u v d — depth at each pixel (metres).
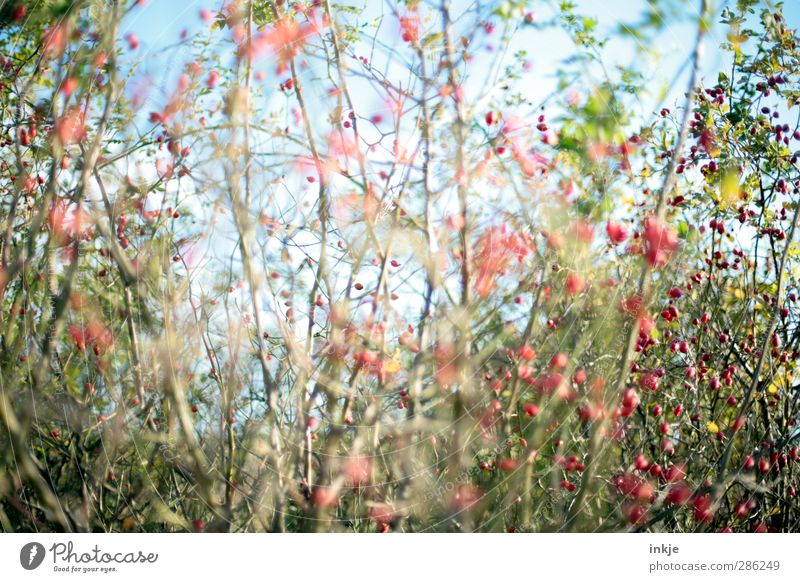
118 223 1.40
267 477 1.36
